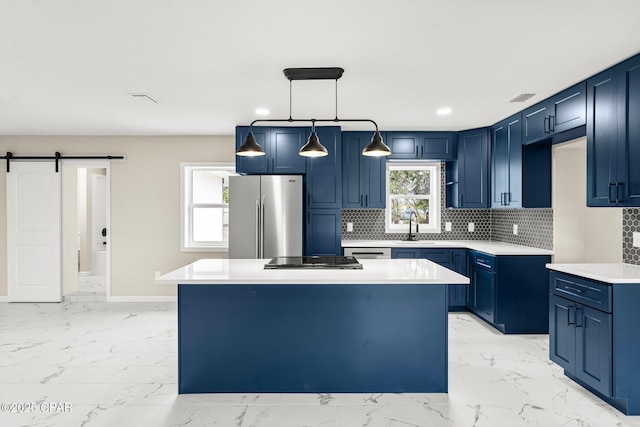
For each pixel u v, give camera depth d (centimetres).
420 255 496
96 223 805
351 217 564
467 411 254
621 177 280
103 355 353
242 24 229
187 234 561
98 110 417
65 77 317
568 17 221
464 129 509
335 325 281
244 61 284
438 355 281
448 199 560
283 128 491
